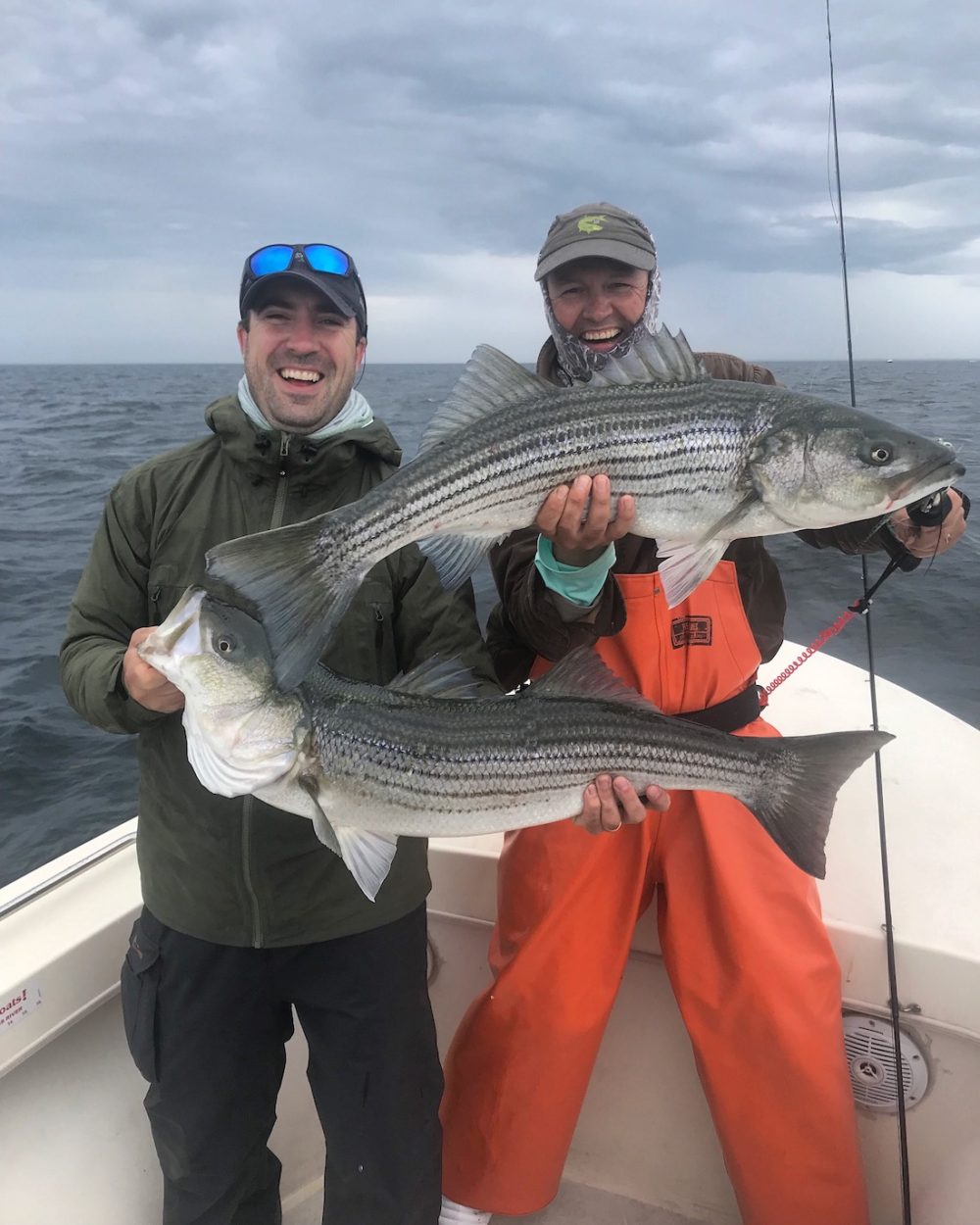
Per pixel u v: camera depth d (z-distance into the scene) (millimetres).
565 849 2578
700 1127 2889
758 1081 2398
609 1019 2906
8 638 8328
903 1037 2525
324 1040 2393
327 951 2359
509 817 2260
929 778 3381
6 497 15219
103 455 20969
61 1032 2477
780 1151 2395
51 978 2436
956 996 2434
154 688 2055
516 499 2348
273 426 2418
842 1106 2377
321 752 2104
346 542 2184
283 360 2348
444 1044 3186
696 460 2354
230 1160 2393
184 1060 2305
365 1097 2373
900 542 2820
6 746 6359
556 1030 2539
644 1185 2971
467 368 2357
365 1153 2381
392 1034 2383
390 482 2234
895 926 2547
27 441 24172
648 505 2363
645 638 2646
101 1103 2656
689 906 2537
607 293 3012
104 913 2633
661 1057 2893
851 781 3383
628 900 2576
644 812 2271
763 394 2402
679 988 2514
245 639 2018
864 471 2344
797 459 2354
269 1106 2480
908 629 7926
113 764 6168
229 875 2260
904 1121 2357
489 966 3020
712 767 2326
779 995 2369
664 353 2408
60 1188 2518
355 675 2420
